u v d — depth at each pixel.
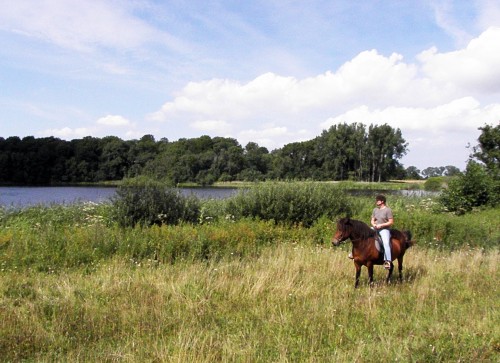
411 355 5.89
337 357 5.80
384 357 5.88
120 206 17.17
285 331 6.90
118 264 11.22
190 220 17.95
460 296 9.30
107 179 97.19
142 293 8.62
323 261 12.12
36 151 96.06
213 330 6.90
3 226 17.48
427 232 17.73
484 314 7.88
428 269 11.75
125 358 5.79
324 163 118.44
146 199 17.38
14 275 10.17
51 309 7.68
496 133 28.98
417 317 7.80
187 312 7.75
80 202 23.11
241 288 9.21
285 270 10.80
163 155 105.50
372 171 119.06
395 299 8.95
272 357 5.94
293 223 18.56
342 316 7.68
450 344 6.33
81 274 10.44
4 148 94.88
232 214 19.38
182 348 5.91
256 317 7.66
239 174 98.19
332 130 119.19
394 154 118.75
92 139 108.12
